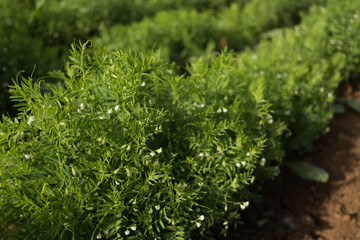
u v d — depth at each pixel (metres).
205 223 2.24
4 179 1.77
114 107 1.99
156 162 1.97
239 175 2.32
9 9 5.81
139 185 1.93
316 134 3.64
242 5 7.36
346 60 4.59
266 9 6.21
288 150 3.53
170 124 2.31
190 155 2.27
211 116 2.32
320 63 4.22
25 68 4.06
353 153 3.65
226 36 5.86
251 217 3.00
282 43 4.46
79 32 5.51
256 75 3.44
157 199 1.99
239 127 2.34
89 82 2.05
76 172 1.84
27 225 1.74
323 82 3.72
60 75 2.45
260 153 2.43
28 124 1.87
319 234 2.85
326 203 3.12
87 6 5.95
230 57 2.47
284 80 3.51
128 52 2.10
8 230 1.76
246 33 6.02
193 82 2.58
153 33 5.09
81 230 1.78
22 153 1.90
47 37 5.33
